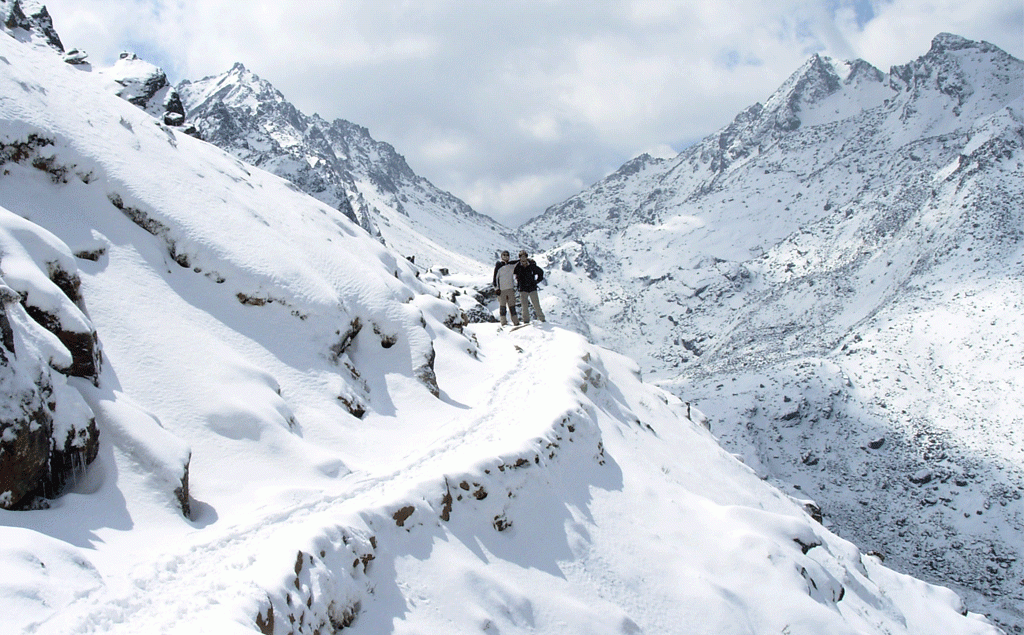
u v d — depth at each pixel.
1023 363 127.88
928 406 128.38
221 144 135.38
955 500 104.50
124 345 9.73
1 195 10.21
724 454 19.45
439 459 10.62
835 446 123.31
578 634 8.91
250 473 9.17
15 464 6.61
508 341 20.08
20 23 20.11
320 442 10.71
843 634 11.12
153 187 12.49
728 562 12.04
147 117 15.34
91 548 6.59
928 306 158.50
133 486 7.71
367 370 13.58
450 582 8.31
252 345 11.72
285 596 6.30
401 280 19.02
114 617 5.61
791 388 136.50
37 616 5.13
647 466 14.50
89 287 10.09
